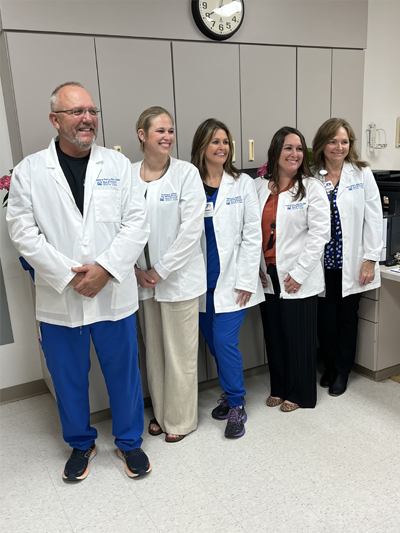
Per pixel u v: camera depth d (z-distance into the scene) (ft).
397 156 12.21
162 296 6.99
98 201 5.83
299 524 5.50
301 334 7.81
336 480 6.26
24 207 5.72
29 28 6.75
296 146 7.22
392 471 6.40
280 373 8.28
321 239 7.35
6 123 7.78
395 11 11.14
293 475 6.41
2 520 5.85
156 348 7.45
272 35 8.89
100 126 7.52
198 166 7.27
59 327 6.07
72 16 7.01
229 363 7.47
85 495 6.24
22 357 9.04
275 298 7.92
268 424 7.77
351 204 8.03
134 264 6.44
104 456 7.12
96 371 7.86
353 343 8.77
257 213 7.36
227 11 8.19
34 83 6.93
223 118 8.67
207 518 5.67
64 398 6.35
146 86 7.79
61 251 5.81
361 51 10.20
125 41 7.48
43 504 6.11
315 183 7.43
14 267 8.59
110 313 6.08
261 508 5.80
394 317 8.98
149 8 7.59
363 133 11.44
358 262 8.27
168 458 6.97
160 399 7.59
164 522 5.65
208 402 8.69
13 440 7.73
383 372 9.22
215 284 7.44
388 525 5.43
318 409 8.18
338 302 8.66
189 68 8.13
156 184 6.77
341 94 10.14
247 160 9.15
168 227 6.86
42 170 5.70
